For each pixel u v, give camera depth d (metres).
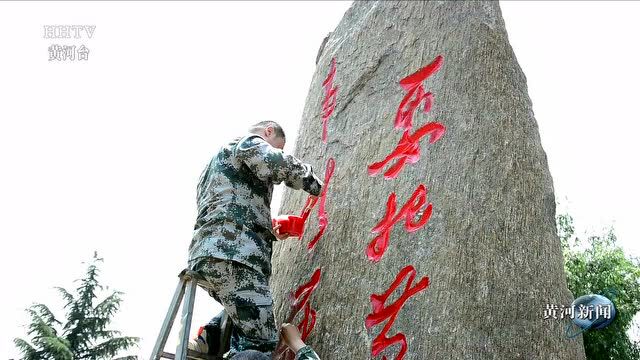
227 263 3.33
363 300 3.54
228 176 3.53
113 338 13.95
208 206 3.50
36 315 13.40
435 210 3.61
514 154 3.81
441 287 3.31
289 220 4.31
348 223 3.96
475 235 3.47
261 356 3.24
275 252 4.63
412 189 3.80
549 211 3.75
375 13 5.09
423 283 3.37
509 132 3.90
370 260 3.68
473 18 4.45
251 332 3.28
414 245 3.55
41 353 12.95
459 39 4.35
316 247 4.07
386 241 3.68
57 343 12.82
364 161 4.22
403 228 3.67
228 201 3.45
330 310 3.62
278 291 4.17
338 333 3.49
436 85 4.19
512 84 4.18
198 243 3.41
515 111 4.03
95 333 13.97
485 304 3.24
